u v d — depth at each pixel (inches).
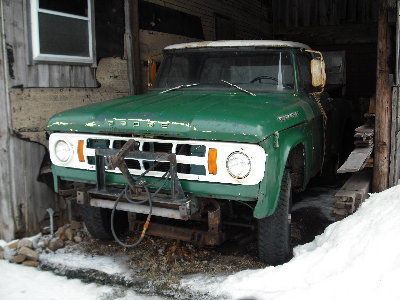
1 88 170.9
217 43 193.0
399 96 185.0
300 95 184.5
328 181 263.7
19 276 154.0
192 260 164.7
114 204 149.4
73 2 199.6
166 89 194.1
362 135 187.6
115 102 167.5
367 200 168.7
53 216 191.8
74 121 155.2
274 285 132.6
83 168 157.1
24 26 177.5
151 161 146.1
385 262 121.3
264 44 187.3
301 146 173.0
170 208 143.3
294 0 433.4
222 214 168.2
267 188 135.3
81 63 205.6
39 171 185.9
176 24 291.3
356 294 116.6
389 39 181.6
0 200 175.8
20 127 178.2
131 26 238.4
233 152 133.6
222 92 180.9
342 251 134.1
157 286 144.4
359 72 422.0
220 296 135.5
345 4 415.5
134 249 175.0
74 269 158.6
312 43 431.2
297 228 198.7
